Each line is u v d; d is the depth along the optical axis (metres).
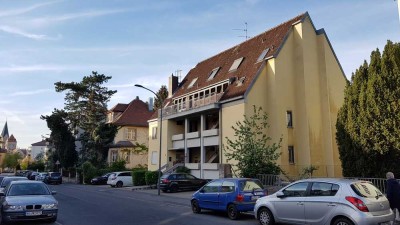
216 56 39.88
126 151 53.62
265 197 12.16
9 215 12.00
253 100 28.22
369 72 18.34
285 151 27.75
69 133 58.03
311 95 28.77
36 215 12.23
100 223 12.56
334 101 29.06
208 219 13.86
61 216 14.39
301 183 11.09
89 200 21.52
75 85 54.03
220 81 32.47
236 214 13.80
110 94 55.38
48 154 76.00
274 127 28.09
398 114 17.05
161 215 14.79
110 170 48.66
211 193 15.09
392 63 17.70
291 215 11.00
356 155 18.45
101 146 52.72
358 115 18.56
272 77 28.75
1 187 19.08
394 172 17.12
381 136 17.44
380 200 9.77
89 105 54.38
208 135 31.72
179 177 28.67
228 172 26.91
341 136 19.59
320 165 27.98
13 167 117.56
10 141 180.25
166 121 38.56
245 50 34.62
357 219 9.23
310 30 29.89
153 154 41.84
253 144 23.48
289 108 28.77
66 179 59.44
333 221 9.84
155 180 34.00
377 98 17.67
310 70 29.17
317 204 10.26
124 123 55.97
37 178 51.00
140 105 60.25
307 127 28.02
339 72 29.89
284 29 31.08
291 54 29.72
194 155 37.41
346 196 9.68
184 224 12.38
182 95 38.22
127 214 15.01
